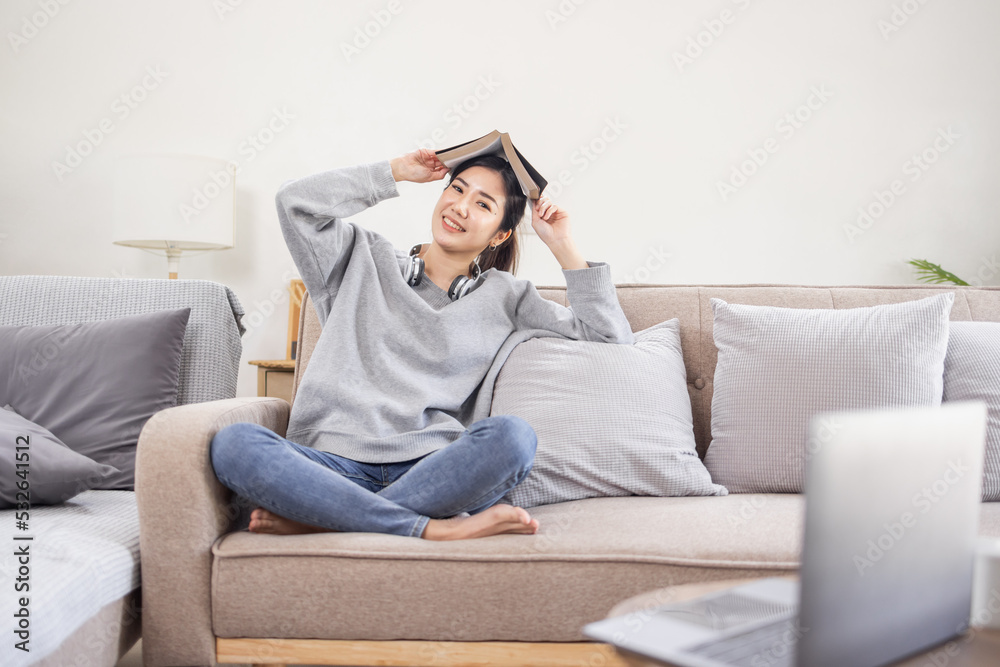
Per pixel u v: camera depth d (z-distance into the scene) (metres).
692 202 2.87
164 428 1.04
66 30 2.87
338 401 1.35
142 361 1.43
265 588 0.99
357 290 1.48
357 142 2.89
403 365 1.43
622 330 1.50
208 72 2.88
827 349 1.36
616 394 1.36
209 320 1.60
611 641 0.57
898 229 2.85
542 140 2.88
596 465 1.29
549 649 0.98
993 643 0.58
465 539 1.03
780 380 1.36
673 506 1.17
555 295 1.67
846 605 0.51
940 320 1.36
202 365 1.55
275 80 2.88
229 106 2.88
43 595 0.81
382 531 1.05
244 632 1.00
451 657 0.99
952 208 2.84
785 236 2.86
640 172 2.87
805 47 2.84
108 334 1.45
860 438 0.51
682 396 1.43
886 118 2.84
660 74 2.86
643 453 1.29
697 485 1.29
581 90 2.87
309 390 1.36
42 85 2.87
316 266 1.48
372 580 0.98
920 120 2.83
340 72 2.88
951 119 2.83
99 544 1.00
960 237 2.84
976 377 1.34
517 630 0.98
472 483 1.07
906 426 0.54
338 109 2.89
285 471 1.04
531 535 1.03
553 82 2.88
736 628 0.59
